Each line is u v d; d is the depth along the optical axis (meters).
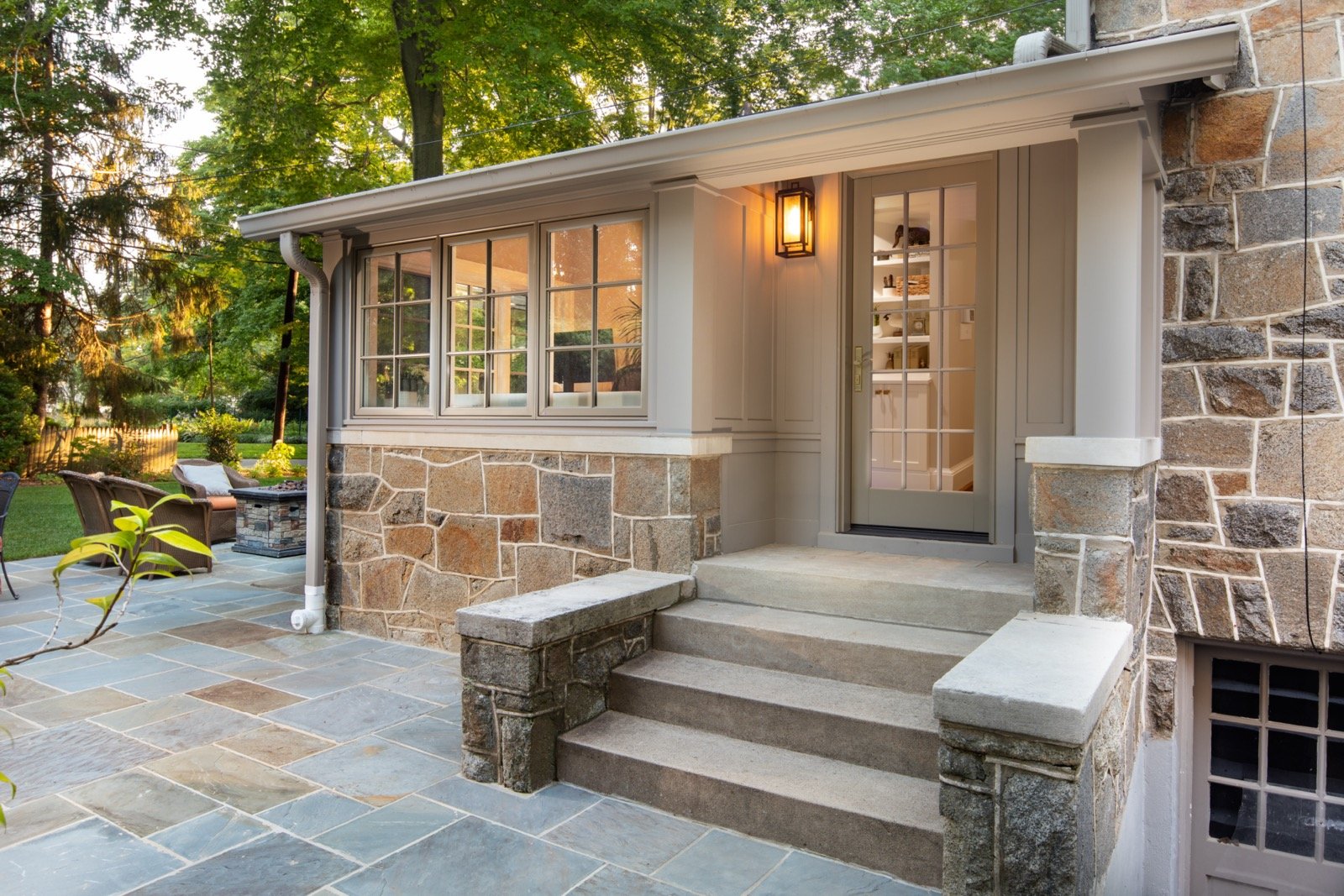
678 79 10.32
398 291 4.93
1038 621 2.73
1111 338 2.85
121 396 13.85
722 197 3.98
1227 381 3.20
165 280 13.10
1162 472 3.32
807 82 10.86
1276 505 3.12
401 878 2.38
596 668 3.23
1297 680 3.26
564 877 2.39
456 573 4.60
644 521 3.92
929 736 2.64
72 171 12.35
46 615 5.60
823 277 4.32
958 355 4.10
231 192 10.87
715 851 2.54
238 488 8.64
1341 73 3.02
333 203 4.61
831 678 3.14
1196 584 3.26
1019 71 2.72
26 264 11.24
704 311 3.84
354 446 5.05
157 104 12.38
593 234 4.18
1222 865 3.38
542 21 8.95
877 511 4.29
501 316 4.54
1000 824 1.97
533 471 4.29
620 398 4.11
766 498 4.39
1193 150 3.25
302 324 12.65
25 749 3.28
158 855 2.50
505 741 2.96
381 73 9.81
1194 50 2.50
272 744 3.36
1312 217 3.06
